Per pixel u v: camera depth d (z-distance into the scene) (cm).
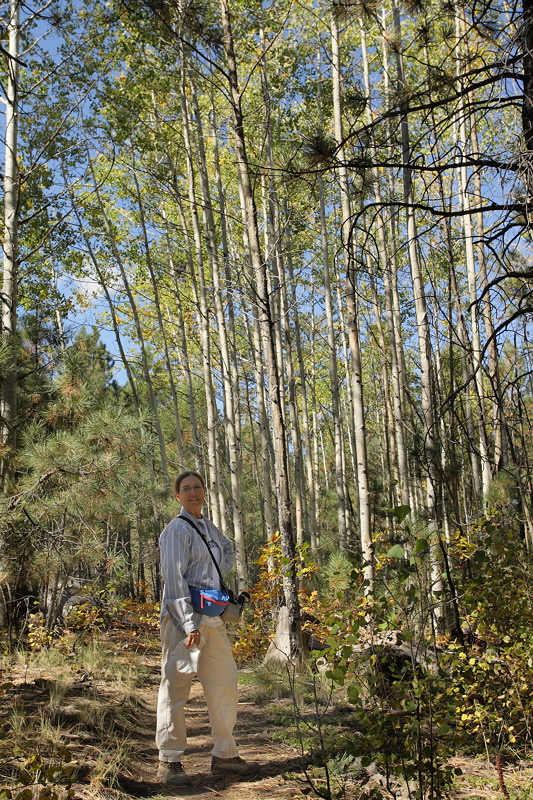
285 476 908
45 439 709
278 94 1712
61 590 882
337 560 790
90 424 680
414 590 344
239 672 887
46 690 550
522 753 433
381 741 321
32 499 675
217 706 428
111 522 762
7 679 581
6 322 931
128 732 515
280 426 917
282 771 429
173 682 418
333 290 2097
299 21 1719
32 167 1042
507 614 435
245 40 1570
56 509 674
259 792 388
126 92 1666
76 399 724
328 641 331
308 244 1938
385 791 375
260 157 1537
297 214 1619
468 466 1063
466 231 1275
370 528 954
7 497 677
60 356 781
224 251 1639
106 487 701
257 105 1709
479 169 483
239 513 1512
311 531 2005
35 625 830
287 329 1706
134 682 710
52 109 1348
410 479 1276
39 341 997
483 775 402
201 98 1861
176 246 2111
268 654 880
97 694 596
